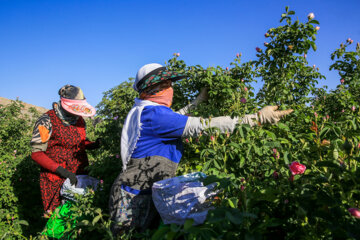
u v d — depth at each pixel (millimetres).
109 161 2797
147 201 1899
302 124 2520
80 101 2707
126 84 3523
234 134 2064
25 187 3885
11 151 5035
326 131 1612
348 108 2916
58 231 2357
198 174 1760
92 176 2803
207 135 1993
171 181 1740
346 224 1183
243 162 1886
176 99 3158
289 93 2746
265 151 1895
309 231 1314
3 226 3078
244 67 2891
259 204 1570
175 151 2006
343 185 1328
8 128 5293
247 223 1280
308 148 1831
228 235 1198
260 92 2986
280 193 1443
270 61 2764
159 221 1995
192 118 1887
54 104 2654
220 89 2701
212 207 1657
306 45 2590
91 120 4855
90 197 2350
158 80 1962
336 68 3576
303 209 1226
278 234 1430
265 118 1823
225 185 1469
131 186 1896
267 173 1812
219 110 2768
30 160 4102
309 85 3377
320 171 1525
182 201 1637
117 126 3162
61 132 2635
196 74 2969
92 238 2225
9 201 3508
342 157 1507
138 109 1954
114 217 1908
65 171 2508
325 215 1233
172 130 1866
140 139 1921
